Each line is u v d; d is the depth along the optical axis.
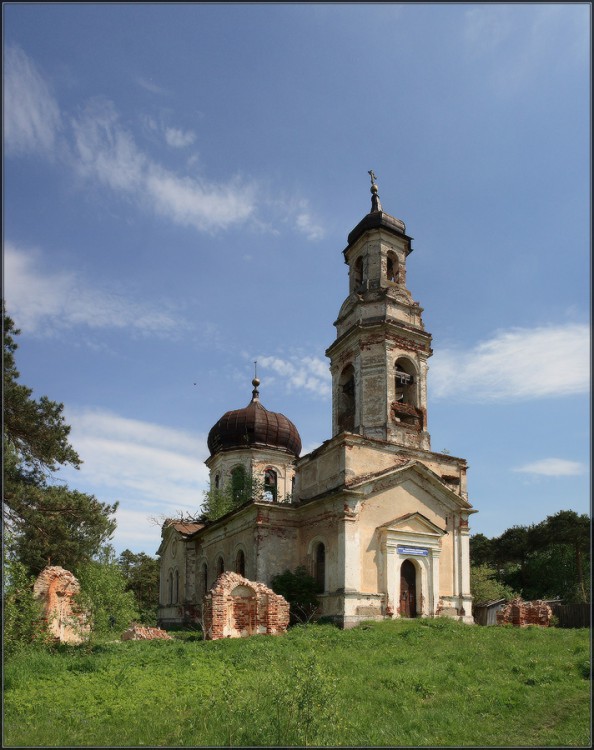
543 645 19.17
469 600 30.08
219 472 44.62
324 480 29.98
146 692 13.28
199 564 39.59
